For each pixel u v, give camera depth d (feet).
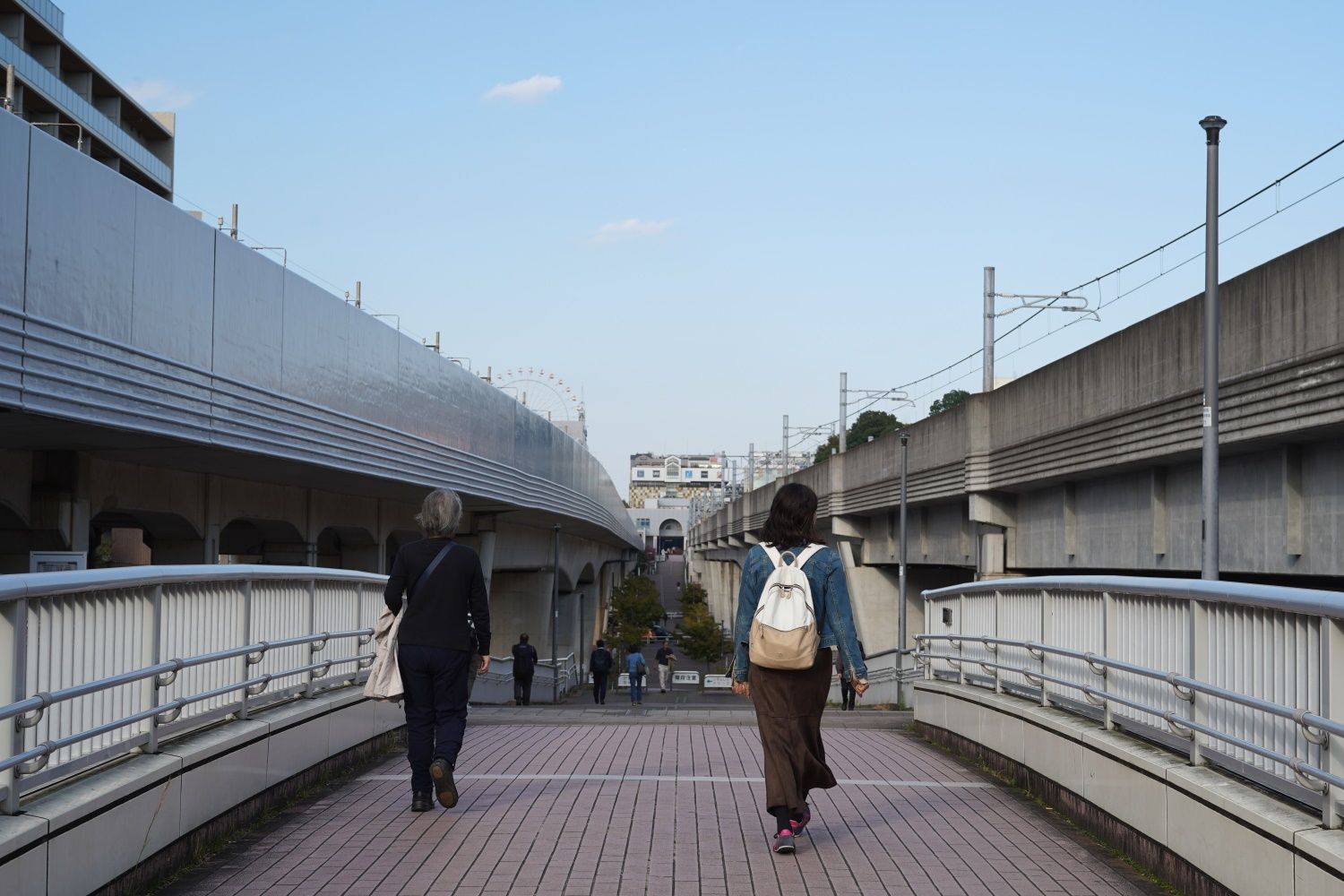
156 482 82.79
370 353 95.81
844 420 193.26
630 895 19.61
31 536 70.90
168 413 63.82
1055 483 88.99
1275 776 18.16
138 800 19.25
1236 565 61.72
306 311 83.30
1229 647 20.06
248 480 97.66
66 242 54.19
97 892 17.74
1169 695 22.62
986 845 23.88
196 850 21.88
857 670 22.52
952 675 43.60
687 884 20.29
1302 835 15.94
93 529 97.50
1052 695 30.68
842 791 30.71
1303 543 55.16
